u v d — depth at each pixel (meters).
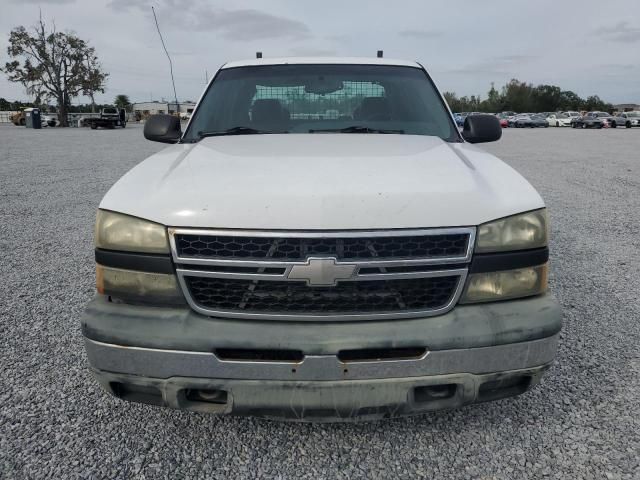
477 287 2.04
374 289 1.98
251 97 3.43
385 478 2.13
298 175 2.15
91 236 5.96
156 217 2.01
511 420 2.48
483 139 3.43
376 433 2.40
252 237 1.94
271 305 1.99
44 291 4.18
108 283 2.09
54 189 9.15
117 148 18.89
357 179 2.11
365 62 3.70
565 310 3.77
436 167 2.30
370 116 3.32
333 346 1.91
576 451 2.26
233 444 2.34
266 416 2.02
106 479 2.12
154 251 2.01
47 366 3.01
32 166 12.63
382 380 1.95
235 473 2.16
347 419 2.01
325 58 3.74
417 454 2.26
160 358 1.96
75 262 4.97
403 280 1.98
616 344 3.23
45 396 2.71
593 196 8.63
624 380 2.81
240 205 1.97
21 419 2.51
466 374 1.98
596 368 2.94
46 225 6.50
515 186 2.21
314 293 1.97
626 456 2.22
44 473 2.14
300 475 2.15
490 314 2.01
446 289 2.03
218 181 2.13
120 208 2.08
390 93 3.44
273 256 1.93
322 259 1.91
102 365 2.03
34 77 53.38
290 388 1.95
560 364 2.99
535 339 2.01
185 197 2.04
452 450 2.29
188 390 2.04
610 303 3.90
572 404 2.60
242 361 1.94
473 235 2.00
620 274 4.58
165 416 2.55
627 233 6.12
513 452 2.27
